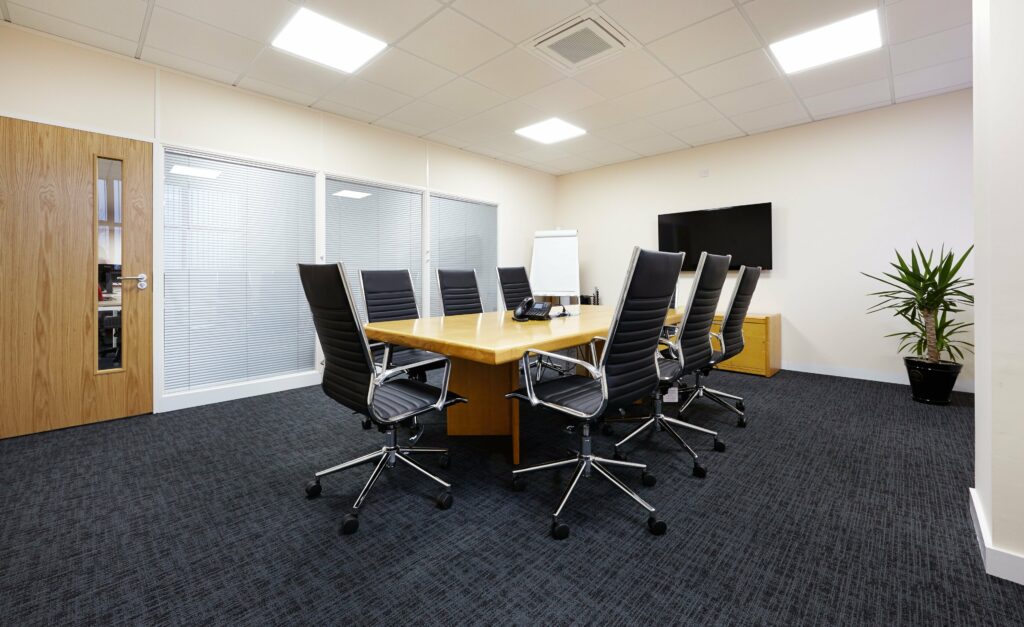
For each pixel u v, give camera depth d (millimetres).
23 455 2283
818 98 3609
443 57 2953
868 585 1316
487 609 1229
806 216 4219
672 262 1709
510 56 2939
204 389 3285
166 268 3133
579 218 6043
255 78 3250
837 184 4043
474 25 2590
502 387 2555
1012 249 1287
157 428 2717
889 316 3844
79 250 2752
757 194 4504
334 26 2613
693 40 2738
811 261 4199
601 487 1951
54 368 2678
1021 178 1268
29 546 1498
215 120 3299
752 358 4156
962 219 3494
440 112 3936
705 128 4328
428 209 4766
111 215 2881
